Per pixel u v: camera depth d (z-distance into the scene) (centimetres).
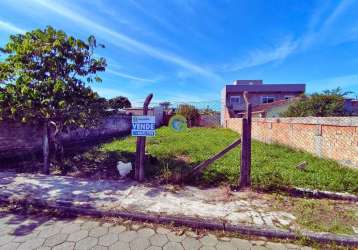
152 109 2166
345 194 392
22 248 254
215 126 2514
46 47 505
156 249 258
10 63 511
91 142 1049
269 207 354
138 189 427
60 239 274
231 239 284
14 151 666
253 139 1252
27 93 476
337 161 595
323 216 327
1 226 304
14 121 654
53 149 704
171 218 318
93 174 520
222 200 380
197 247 264
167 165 539
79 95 558
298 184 449
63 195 392
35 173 525
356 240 271
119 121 1559
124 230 299
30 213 343
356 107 1480
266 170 532
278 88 2880
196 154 741
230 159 657
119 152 757
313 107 1157
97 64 593
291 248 267
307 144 739
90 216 337
